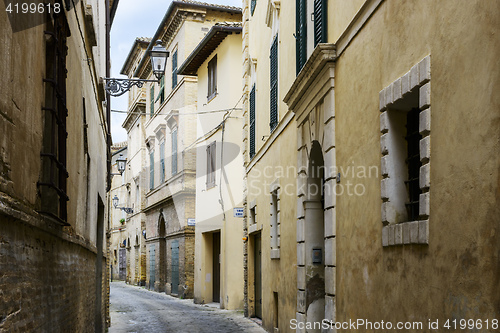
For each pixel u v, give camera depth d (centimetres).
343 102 823
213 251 2431
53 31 549
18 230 412
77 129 797
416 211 626
